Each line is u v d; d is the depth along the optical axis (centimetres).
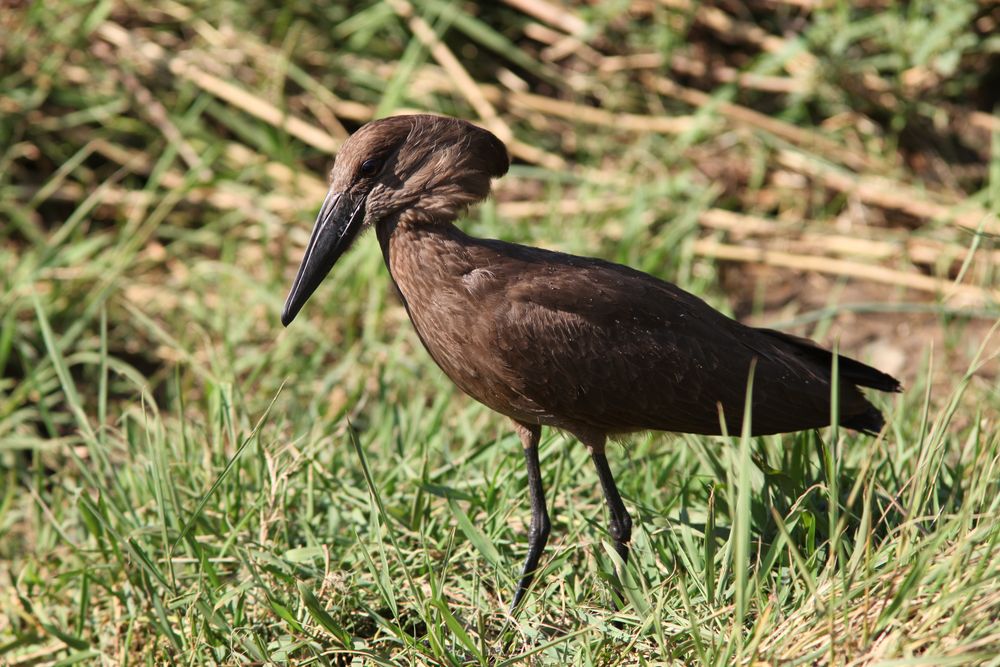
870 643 630
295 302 801
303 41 1488
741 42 1484
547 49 1509
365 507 868
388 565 805
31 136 1409
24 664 862
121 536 803
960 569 637
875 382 837
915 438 889
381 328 1229
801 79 1444
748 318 1311
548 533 808
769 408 797
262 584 743
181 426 921
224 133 1462
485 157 805
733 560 727
